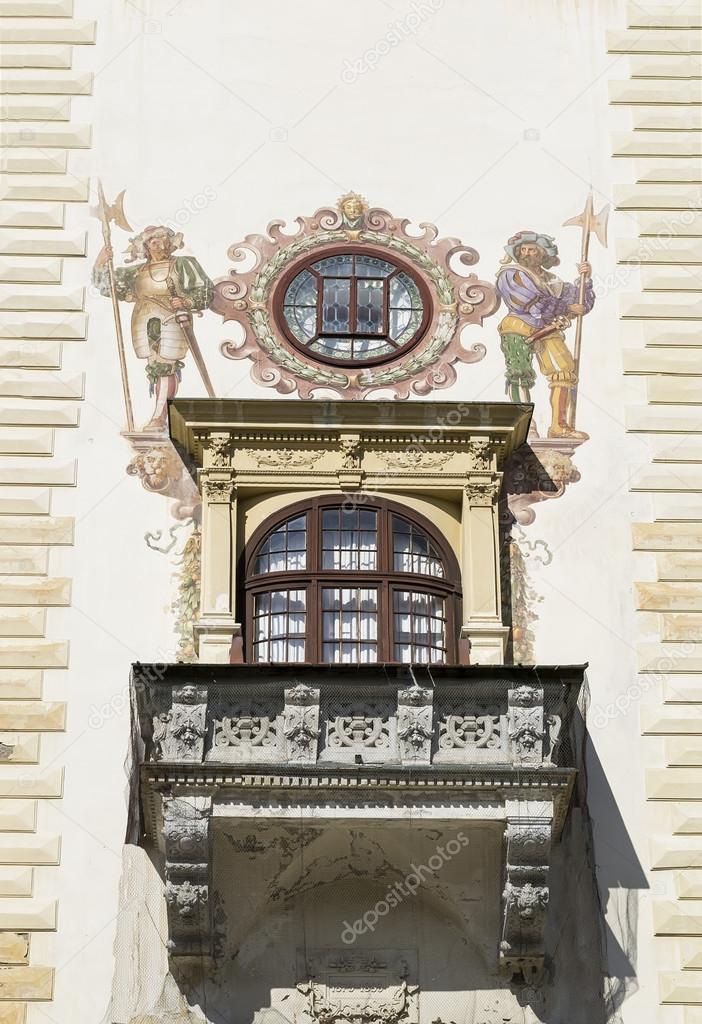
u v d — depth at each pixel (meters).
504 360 31.16
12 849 27.36
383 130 32.91
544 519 29.97
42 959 26.77
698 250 32.19
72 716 28.25
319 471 29.78
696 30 33.81
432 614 29.23
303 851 26.84
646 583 29.55
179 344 31.05
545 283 31.80
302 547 29.50
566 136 33.00
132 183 32.31
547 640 29.12
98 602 29.05
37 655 28.61
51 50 33.38
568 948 26.98
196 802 25.97
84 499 29.80
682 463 30.48
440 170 32.62
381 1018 26.52
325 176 32.47
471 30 33.75
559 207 32.44
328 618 28.97
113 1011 26.47
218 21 33.59
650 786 28.14
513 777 26.08
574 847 27.47
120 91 33.03
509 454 30.36
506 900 26.28
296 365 30.95
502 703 26.70
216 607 28.78
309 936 26.94
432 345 31.22
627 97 33.38
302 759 26.25
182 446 30.20
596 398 30.92
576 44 33.78
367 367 31.03
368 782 26.08
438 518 29.86
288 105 32.97
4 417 30.34
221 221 32.06
